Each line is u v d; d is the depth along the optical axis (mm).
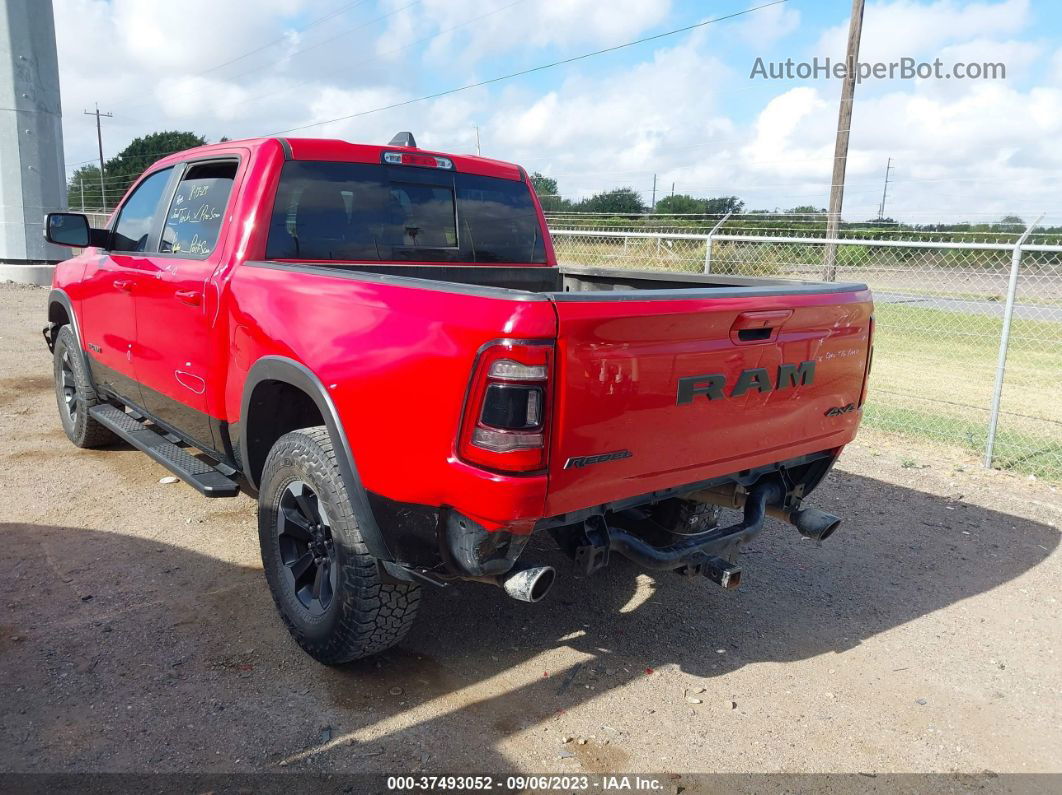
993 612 4027
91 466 5434
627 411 2596
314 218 3797
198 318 3723
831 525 3359
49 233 4742
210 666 3186
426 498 2615
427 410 2555
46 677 3047
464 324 2459
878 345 13172
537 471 2430
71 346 5406
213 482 3695
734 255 13531
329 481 2928
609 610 3871
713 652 3539
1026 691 3336
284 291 3176
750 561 4531
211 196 3973
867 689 3303
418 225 4215
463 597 3898
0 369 8320
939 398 9234
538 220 4863
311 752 2725
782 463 3410
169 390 4152
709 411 2865
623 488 2689
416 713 2971
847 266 13062
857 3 16094
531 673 3287
